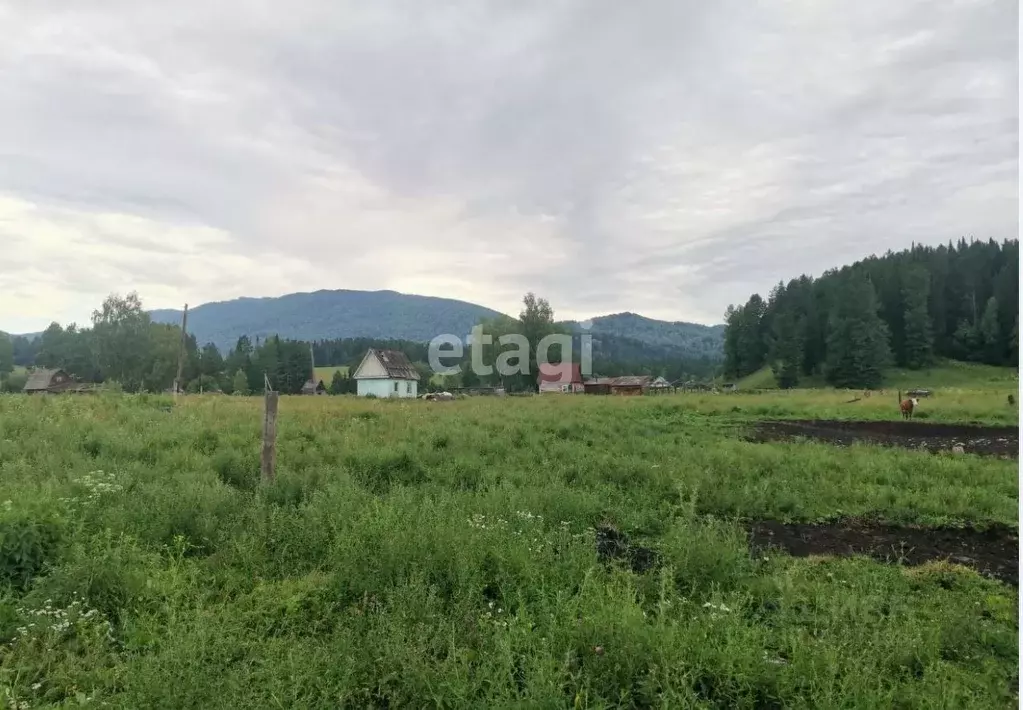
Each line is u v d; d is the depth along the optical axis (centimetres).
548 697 328
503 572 498
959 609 481
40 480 713
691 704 335
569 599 457
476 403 2766
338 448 1081
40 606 429
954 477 995
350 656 376
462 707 334
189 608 456
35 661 371
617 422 1739
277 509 639
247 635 417
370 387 5838
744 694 361
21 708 327
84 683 361
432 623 420
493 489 755
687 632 392
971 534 724
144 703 322
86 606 438
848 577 559
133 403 1791
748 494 809
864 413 2325
